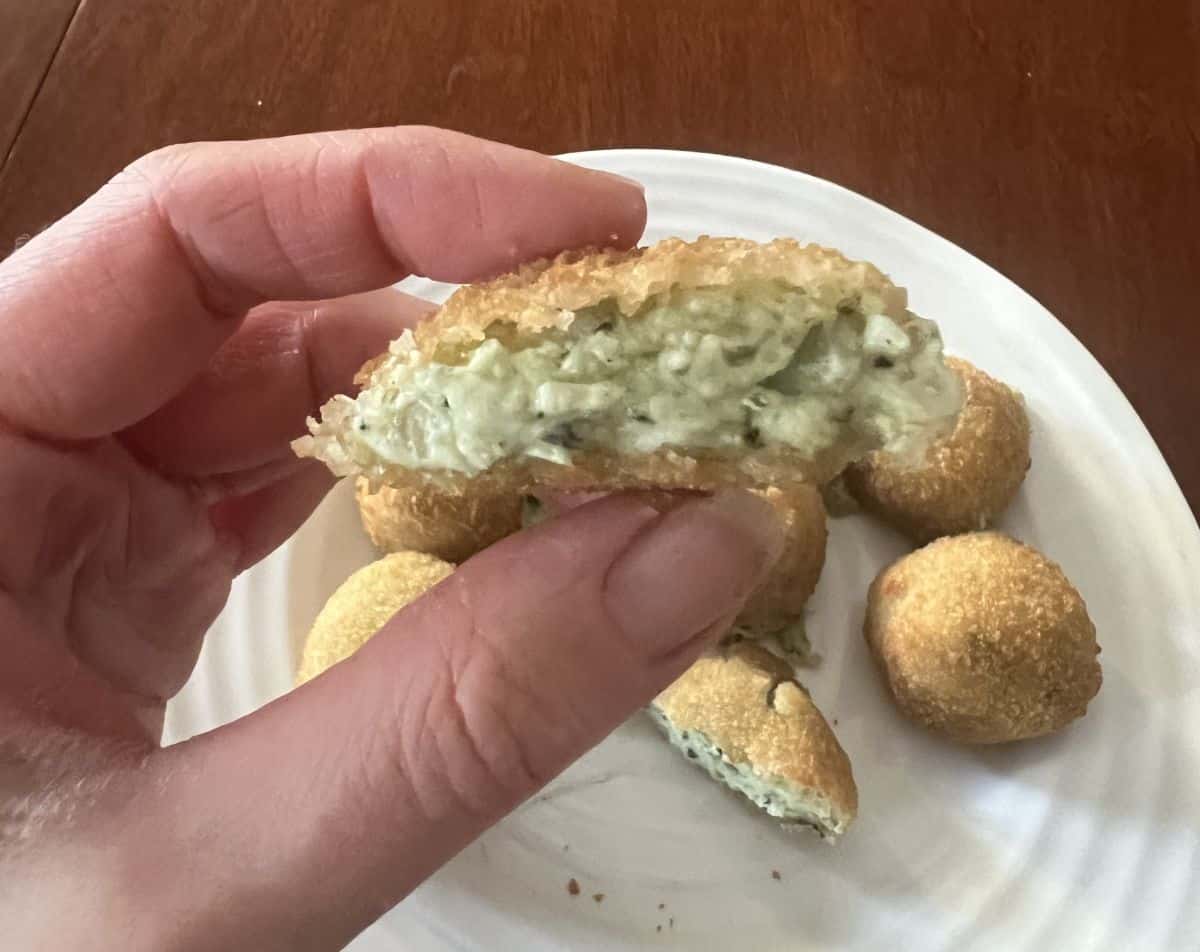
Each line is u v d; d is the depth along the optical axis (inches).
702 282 3.3
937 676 5.1
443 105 6.7
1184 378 6.1
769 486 3.8
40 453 3.9
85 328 3.8
